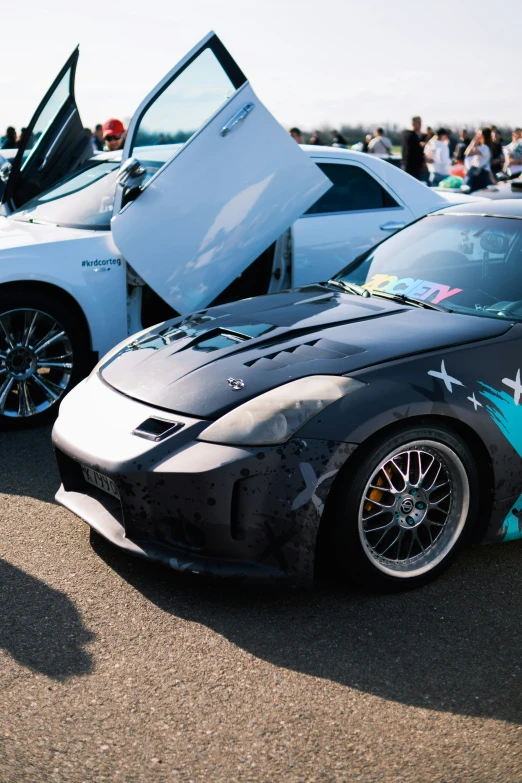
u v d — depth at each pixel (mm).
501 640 2410
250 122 4613
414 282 3396
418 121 12453
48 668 2232
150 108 4535
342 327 2957
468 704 2104
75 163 5680
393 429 2498
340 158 5438
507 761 1881
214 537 2463
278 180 4781
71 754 1895
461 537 2742
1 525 3137
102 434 2689
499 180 13734
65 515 3238
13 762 1858
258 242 4812
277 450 2416
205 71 4488
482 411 2639
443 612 2561
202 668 2248
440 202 5840
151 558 2537
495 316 3029
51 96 5070
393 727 2008
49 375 4695
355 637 2412
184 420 2564
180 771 1845
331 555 2545
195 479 2428
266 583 2473
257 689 2158
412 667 2266
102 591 2645
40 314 4285
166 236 4523
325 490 2424
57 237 4496
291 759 1890
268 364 2713
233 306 3475
